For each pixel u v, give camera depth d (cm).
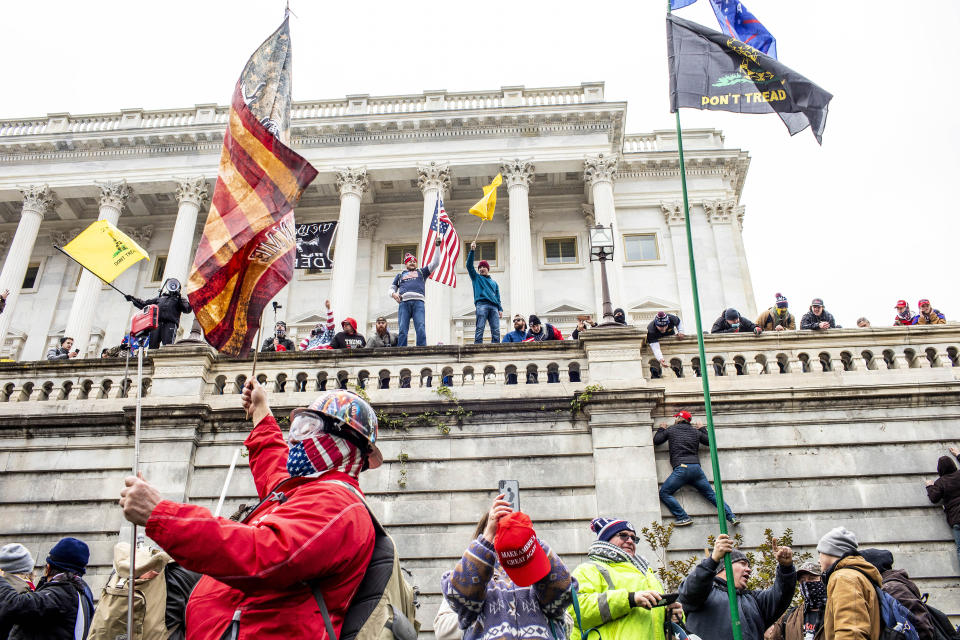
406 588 400
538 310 3192
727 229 3322
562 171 3284
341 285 3011
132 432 1341
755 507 1235
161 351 1398
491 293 1691
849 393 1302
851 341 1370
